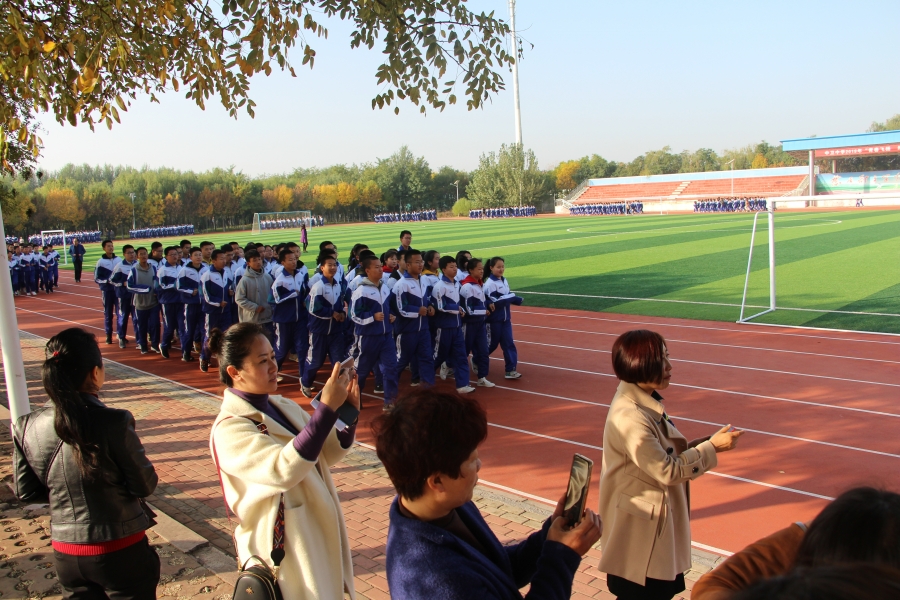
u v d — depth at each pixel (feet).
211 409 29.30
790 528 6.57
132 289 40.96
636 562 10.46
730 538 16.39
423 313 28.45
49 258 78.69
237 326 9.09
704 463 10.05
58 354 9.42
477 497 19.16
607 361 35.47
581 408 27.48
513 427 25.45
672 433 10.80
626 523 10.59
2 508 18.37
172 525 17.10
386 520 17.78
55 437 9.66
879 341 36.65
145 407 29.81
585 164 378.12
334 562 8.96
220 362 9.06
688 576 14.48
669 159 386.11
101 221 243.81
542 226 161.38
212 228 277.44
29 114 27.61
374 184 315.17
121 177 268.82
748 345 37.19
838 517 4.51
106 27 19.31
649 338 10.59
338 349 30.42
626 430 10.44
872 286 53.62
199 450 24.00
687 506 10.99
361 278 27.20
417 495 5.94
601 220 181.37
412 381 32.58
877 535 4.30
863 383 29.12
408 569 5.73
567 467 21.42
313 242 145.07
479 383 31.45
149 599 10.27
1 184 37.63
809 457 21.31
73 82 21.01
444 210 351.05
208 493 20.03
